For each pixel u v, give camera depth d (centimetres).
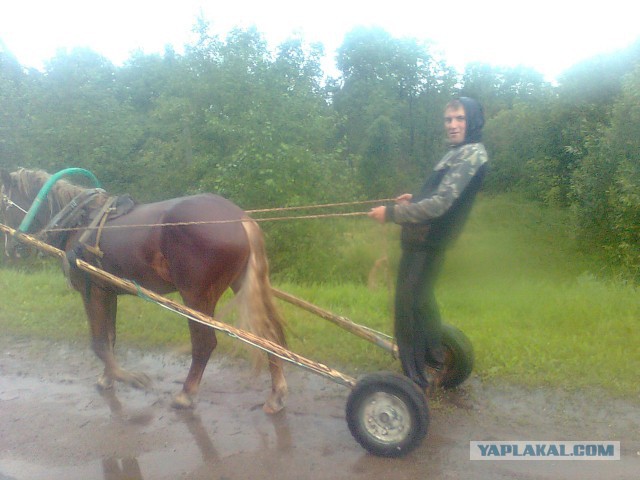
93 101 1678
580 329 633
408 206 397
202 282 469
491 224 1582
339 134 2523
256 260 477
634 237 1301
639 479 372
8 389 544
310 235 1324
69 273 513
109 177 1652
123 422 473
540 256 1335
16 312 756
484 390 507
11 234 533
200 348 485
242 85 1524
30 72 1805
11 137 1583
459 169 393
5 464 413
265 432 452
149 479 391
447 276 995
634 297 738
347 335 641
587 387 500
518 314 702
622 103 1327
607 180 1391
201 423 469
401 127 2733
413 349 428
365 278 1216
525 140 2047
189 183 1734
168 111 1736
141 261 487
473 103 407
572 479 375
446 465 397
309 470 396
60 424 471
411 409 392
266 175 1322
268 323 477
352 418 411
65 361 612
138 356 623
